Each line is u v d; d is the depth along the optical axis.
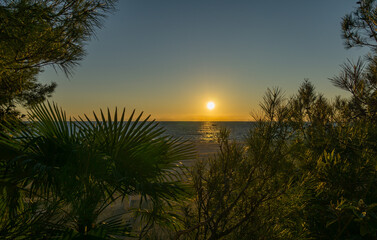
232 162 1.88
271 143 2.00
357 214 2.16
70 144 1.90
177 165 2.28
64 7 2.71
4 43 2.33
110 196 1.97
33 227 1.75
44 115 1.92
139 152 1.97
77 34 2.94
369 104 3.67
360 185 2.67
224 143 1.92
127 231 2.29
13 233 1.67
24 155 1.66
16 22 2.17
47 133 1.94
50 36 2.82
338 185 2.67
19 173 1.74
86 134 1.95
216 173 2.01
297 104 3.07
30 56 2.88
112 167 1.85
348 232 2.51
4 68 2.82
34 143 1.85
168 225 2.40
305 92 3.71
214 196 1.99
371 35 5.14
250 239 1.85
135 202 4.27
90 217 1.89
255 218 1.92
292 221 2.17
